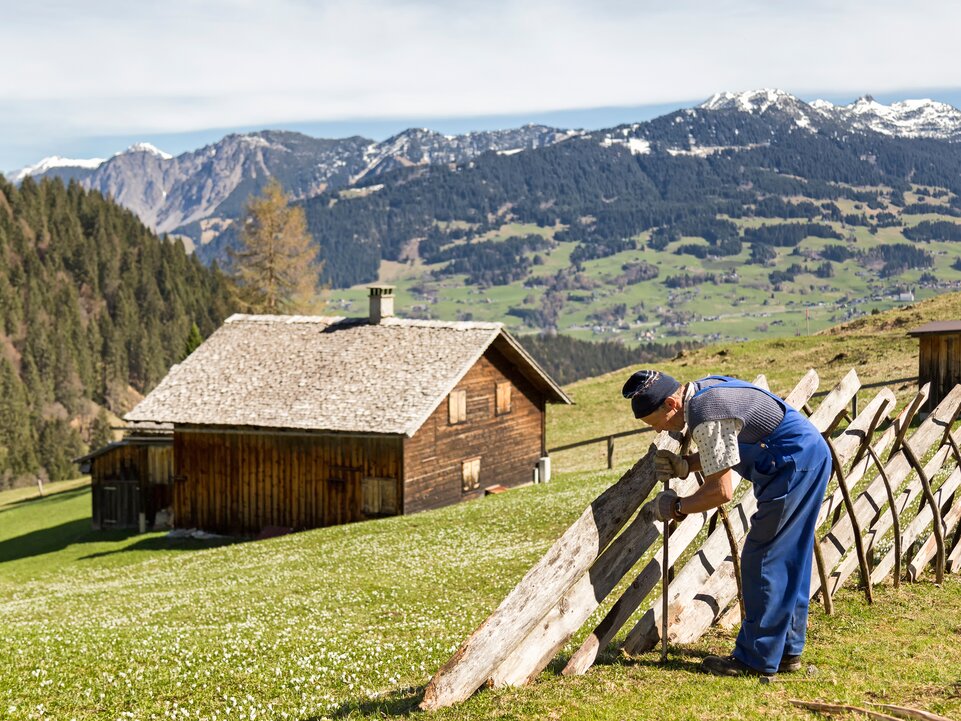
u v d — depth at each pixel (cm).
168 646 1177
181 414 4262
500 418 4538
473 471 4331
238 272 10494
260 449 4184
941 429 1080
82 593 2284
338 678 904
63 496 7494
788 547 691
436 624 1252
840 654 768
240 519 4241
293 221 10419
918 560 1046
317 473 4059
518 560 1845
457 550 2195
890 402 975
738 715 610
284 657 1050
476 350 4206
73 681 992
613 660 757
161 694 912
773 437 666
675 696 650
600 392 6738
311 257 10544
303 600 1645
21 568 3925
